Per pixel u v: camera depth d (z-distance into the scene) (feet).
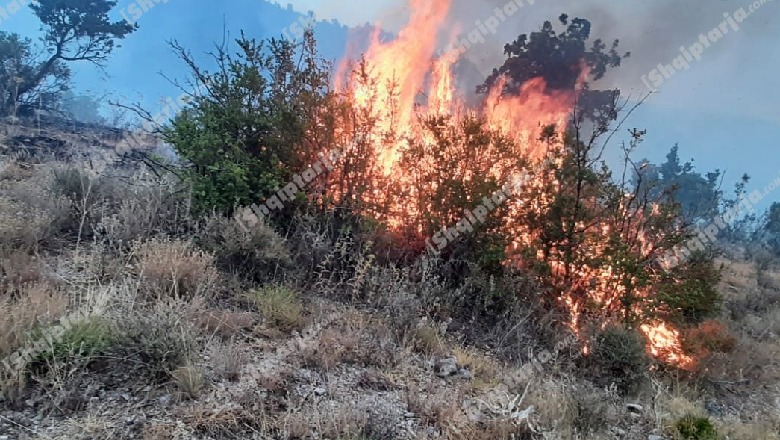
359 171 19.95
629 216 20.12
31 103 48.55
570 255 18.98
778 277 43.21
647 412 14.14
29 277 13.48
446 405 11.68
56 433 8.69
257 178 19.30
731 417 15.17
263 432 9.65
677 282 19.72
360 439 10.00
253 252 16.92
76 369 9.99
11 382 9.25
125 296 12.66
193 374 10.53
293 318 14.56
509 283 18.93
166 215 18.22
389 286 17.26
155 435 8.87
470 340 17.02
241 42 20.89
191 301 13.80
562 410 12.18
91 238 17.53
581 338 17.49
